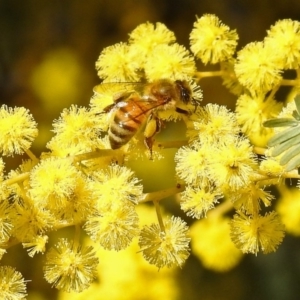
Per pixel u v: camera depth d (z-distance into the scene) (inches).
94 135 7.2
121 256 8.7
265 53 7.5
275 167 7.0
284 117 7.2
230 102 10.0
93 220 6.8
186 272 10.1
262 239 7.1
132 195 6.9
